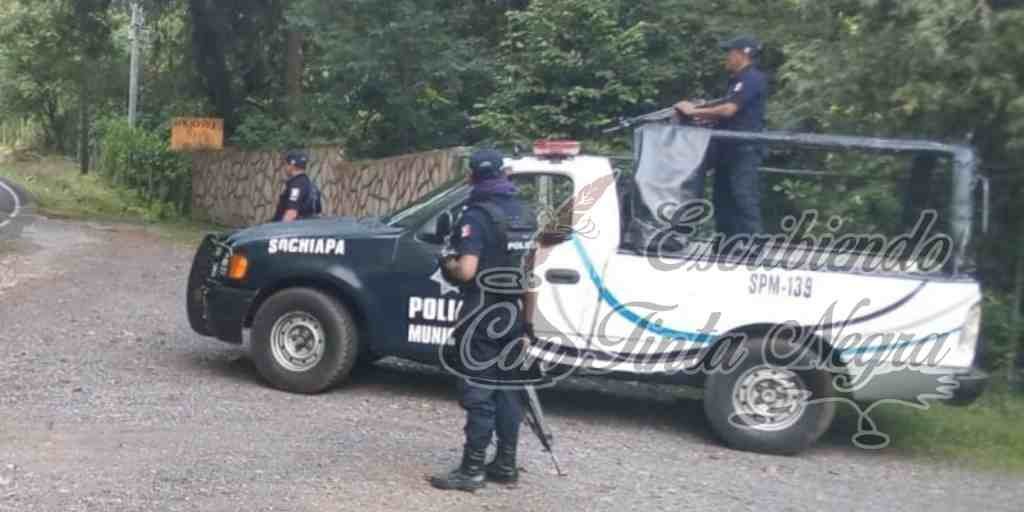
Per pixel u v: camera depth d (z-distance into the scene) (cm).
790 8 1313
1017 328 1030
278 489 685
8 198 2747
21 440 759
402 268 908
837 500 751
